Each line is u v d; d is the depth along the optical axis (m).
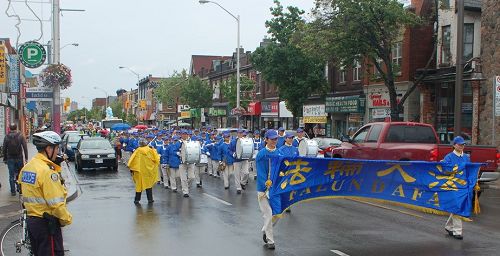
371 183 10.09
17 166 15.06
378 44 23.36
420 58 27.48
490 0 22.42
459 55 17.23
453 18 25.45
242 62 51.56
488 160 14.10
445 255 8.42
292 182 9.21
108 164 24.27
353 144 16.98
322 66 32.41
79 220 11.57
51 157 5.82
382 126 15.97
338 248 8.88
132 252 8.66
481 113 23.02
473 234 10.13
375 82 29.83
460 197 9.62
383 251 8.67
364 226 10.84
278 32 31.92
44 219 5.65
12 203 13.59
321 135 34.19
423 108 26.92
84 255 8.48
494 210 13.12
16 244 6.84
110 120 55.59
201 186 18.28
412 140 15.84
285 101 34.91
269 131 9.16
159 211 12.79
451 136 25.75
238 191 16.39
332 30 23.08
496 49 22.09
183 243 9.29
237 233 10.12
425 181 9.99
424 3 27.27
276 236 9.84
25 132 56.75
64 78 21.91
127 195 15.92
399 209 13.09
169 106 77.81
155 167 14.18
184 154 15.31
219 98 57.59
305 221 11.39
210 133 24.17
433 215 12.24
